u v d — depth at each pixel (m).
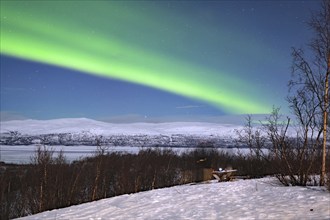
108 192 32.62
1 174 29.36
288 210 10.21
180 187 19.05
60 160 31.02
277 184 16.80
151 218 11.46
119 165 35.16
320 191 13.02
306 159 16.11
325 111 14.86
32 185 28.47
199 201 13.80
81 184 30.56
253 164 27.61
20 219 13.51
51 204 27.52
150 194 17.08
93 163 34.81
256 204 11.77
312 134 16.05
